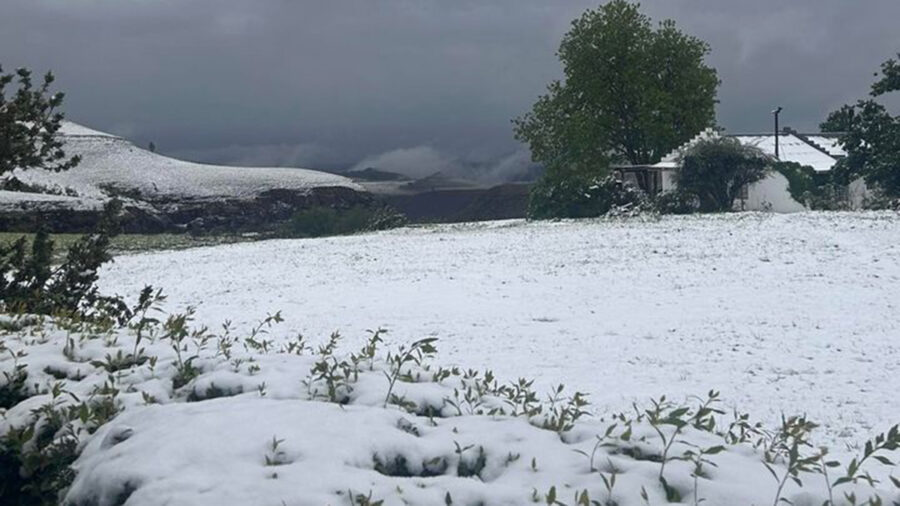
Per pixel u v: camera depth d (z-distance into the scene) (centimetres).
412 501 399
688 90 7500
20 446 507
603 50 7394
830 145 7119
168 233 8162
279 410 485
